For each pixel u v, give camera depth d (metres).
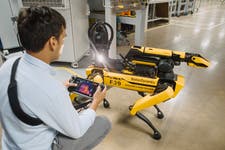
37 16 0.66
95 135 1.07
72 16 2.53
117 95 2.16
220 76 2.60
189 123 1.75
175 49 3.60
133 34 4.68
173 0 6.29
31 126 0.71
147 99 1.37
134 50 1.74
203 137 1.59
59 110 0.73
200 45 3.84
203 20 6.32
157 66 1.65
